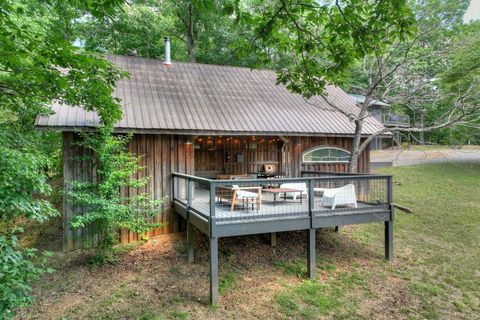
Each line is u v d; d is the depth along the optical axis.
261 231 5.89
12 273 3.35
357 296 5.64
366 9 3.70
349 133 9.84
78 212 7.43
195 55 18.09
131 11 14.12
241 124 8.69
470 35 10.00
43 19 7.76
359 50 4.20
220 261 6.86
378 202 7.37
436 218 9.67
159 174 8.20
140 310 5.04
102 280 6.00
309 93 5.52
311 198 6.37
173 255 7.11
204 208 6.77
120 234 7.76
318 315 5.05
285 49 4.74
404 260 7.07
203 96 9.67
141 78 9.62
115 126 7.15
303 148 10.06
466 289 5.89
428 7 9.37
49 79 4.25
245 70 12.15
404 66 10.53
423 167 16.98
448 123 9.48
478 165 17.12
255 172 11.32
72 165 7.32
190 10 16.45
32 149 6.41
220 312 5.06
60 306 5.13
